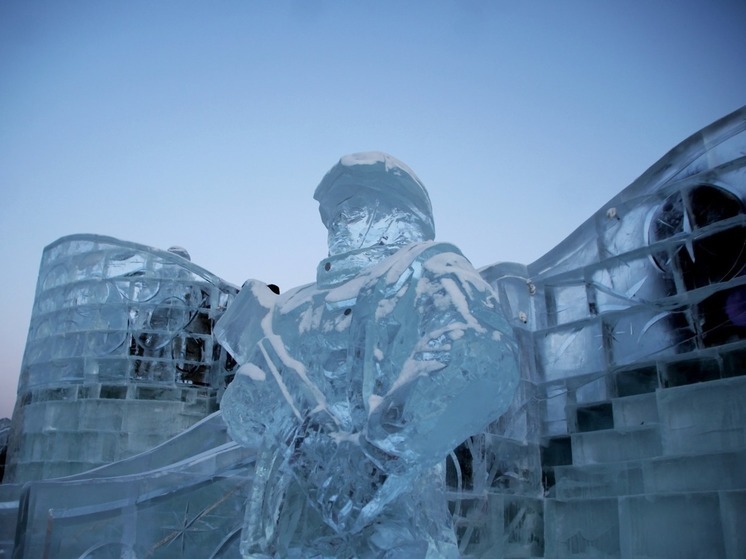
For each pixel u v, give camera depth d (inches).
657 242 221.8
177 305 402.9
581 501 220.5
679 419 203.3
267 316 165.8
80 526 194.2
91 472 221.9
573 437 230.5
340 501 128.5
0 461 473.1
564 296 249.1
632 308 225.6
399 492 129.6
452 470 225.1
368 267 156.5
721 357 199.3
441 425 120.1
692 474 193.9
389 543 128.2
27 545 185.9
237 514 215.5
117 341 391.5
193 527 210.5
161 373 390.0
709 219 209.2
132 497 206.2
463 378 119.2
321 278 162.6
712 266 206.5
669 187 222.2
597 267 240.2
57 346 399.5
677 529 191.6
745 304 196.7
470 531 218.4
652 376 214.7
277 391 147.5
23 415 397.1
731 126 209.3
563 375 240.7
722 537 181.2
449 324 124.0
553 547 224.5
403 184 161.5
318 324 151.8
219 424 236.8
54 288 414.6
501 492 229.5
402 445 120.8
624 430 217.3
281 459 145.7
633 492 207.6
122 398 381.7
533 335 253.0
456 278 131.3
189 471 217.0
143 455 229.1
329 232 168.7
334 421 137.1
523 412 242.4
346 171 162.4
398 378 124.4
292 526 138.4
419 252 141.4
